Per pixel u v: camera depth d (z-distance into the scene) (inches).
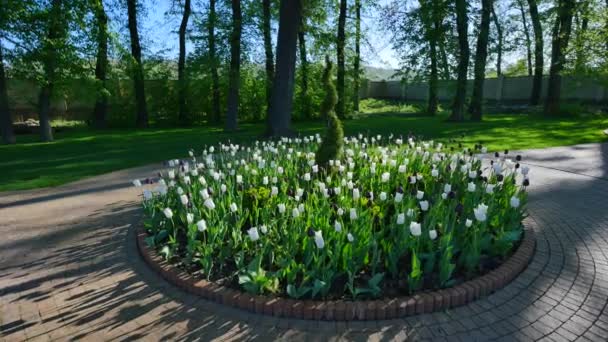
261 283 123.5
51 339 109.0
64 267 154.4
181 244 164.2
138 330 112.2
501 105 1087.0
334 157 234.4
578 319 114.8
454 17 732.0
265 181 183.8
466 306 121.8
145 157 421.1
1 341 108.5
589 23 717.9
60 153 464.8
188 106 895.7
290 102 545.0
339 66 879.7
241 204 169.5
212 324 114.5
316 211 154.9
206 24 719.1
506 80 1168.8
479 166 221.9
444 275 125.6
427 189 205.3
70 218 218.1
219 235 148.0
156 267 147.6
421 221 172.7
